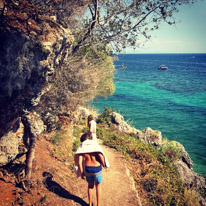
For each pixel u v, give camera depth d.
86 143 4.17
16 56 2.54
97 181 4.17
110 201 5.10
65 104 8.52
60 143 6.96
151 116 30.02
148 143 13.09
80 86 8.40
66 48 3.71
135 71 103.69
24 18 2.97
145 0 6.69
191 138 22.83
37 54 2.81
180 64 172.88
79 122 11.34
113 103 35.97
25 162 4.35
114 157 8.23
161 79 75.75
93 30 7.72
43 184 4.41
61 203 4.16
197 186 10.41
